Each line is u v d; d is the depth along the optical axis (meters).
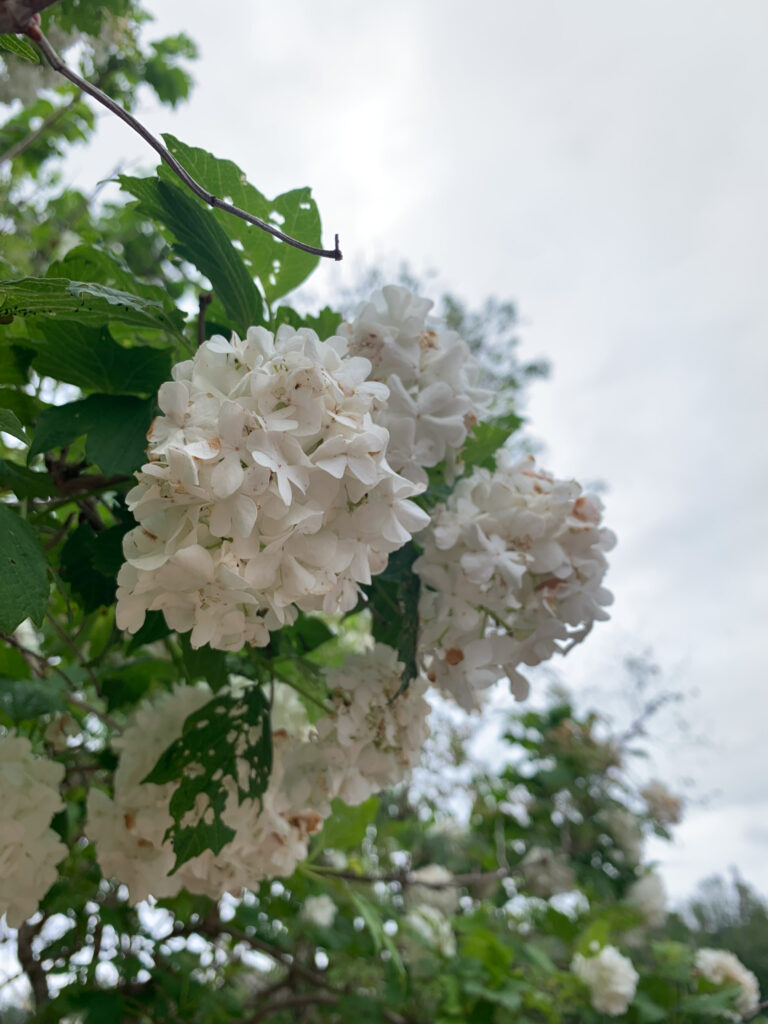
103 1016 0.38
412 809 0.78
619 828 0.78
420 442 0.27
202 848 0.26
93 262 0.30
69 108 0.46
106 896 0.45
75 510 0.33
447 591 0.27
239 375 0.20
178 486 0.18
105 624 0.41
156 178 0.26
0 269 0.37
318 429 0.19
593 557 0.28
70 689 0.39
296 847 0.30
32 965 0.40
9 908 0.27
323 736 0.28
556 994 0.52
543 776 0.79
